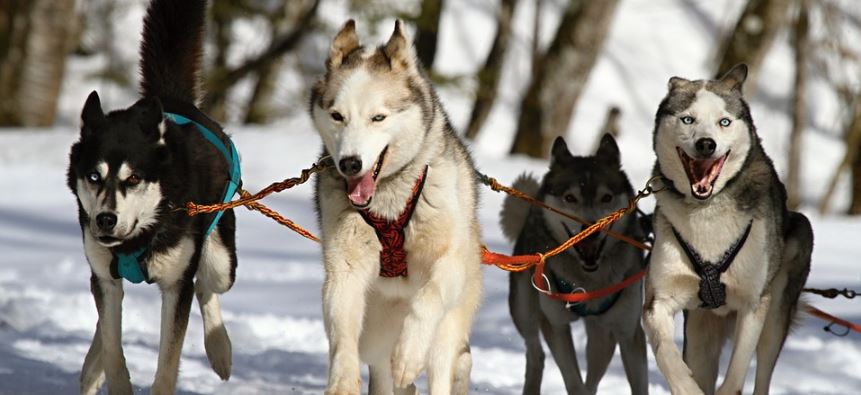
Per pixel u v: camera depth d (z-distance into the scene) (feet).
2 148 94.48
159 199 27.30
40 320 40.32
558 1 173.06
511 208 39.47
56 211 69.26
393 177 25.40
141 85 33.04
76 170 27.07
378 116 24.68
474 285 27.53
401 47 25.46
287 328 41.29
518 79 160.45
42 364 32.60
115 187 26.40
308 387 32.45
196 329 40.65
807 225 31.22
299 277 51.42
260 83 124.67
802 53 117.29
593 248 34.32
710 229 27.43
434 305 25.46
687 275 27.84
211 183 29.99
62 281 48.19
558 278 35.04
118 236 26.30
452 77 111.96
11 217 66.39
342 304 25.43
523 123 99.50
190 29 33.24
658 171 28.96
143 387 31.24
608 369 38.96
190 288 28.40
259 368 35.01
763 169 28.14
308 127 119.55
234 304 45.65
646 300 28.40
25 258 54.34
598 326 35.04
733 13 169.37
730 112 27.66
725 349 40.45
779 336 30.01
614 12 97.81
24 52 111.65
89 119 27.32
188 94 33.35
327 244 25.80
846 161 124.06
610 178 36.01
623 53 167.84
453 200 26.04
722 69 99.40
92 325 40.55
